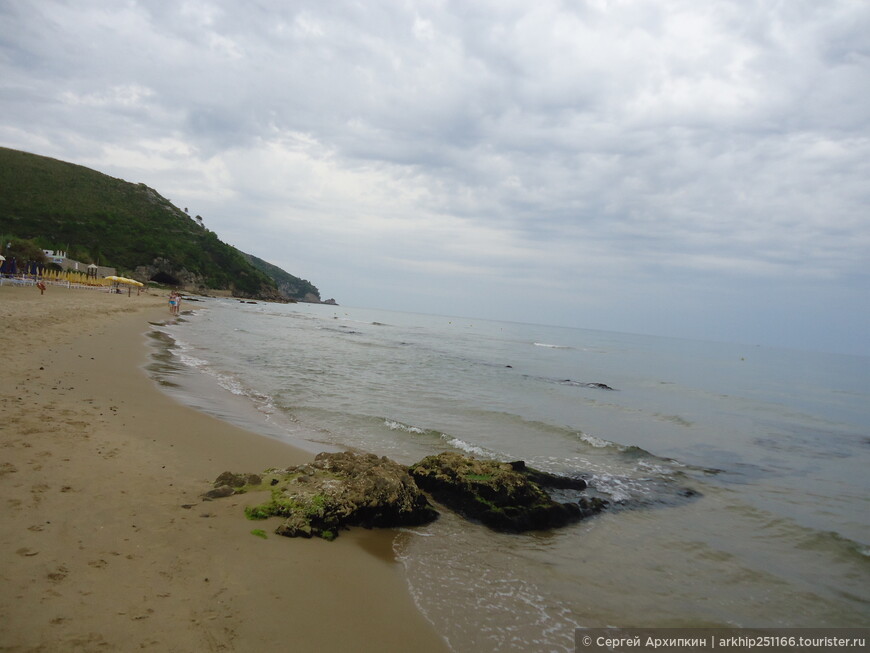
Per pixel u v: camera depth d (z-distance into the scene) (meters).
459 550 5.89
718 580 5.84
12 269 47.06
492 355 38.94
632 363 44.72
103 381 11.70
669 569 6.01
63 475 5.70
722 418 18.78
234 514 5.58
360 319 93.81
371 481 6.37
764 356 87.94
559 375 28.94
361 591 4.57
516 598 4.95
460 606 4.65
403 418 12.82
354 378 18.59
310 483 6.43
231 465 7.39
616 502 8.19
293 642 3.64
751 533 7.42
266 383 15.70
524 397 18.92
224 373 16.62
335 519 5.75
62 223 100.00
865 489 10.37
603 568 5.86
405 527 6.36
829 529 7.78
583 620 4.70
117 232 107.44
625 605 5.08
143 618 3.52
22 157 118.31
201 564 4.43
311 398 14.07
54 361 12.80
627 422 16.09
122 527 4.79
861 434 17.64
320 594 4.37
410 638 4.01
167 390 12.39
